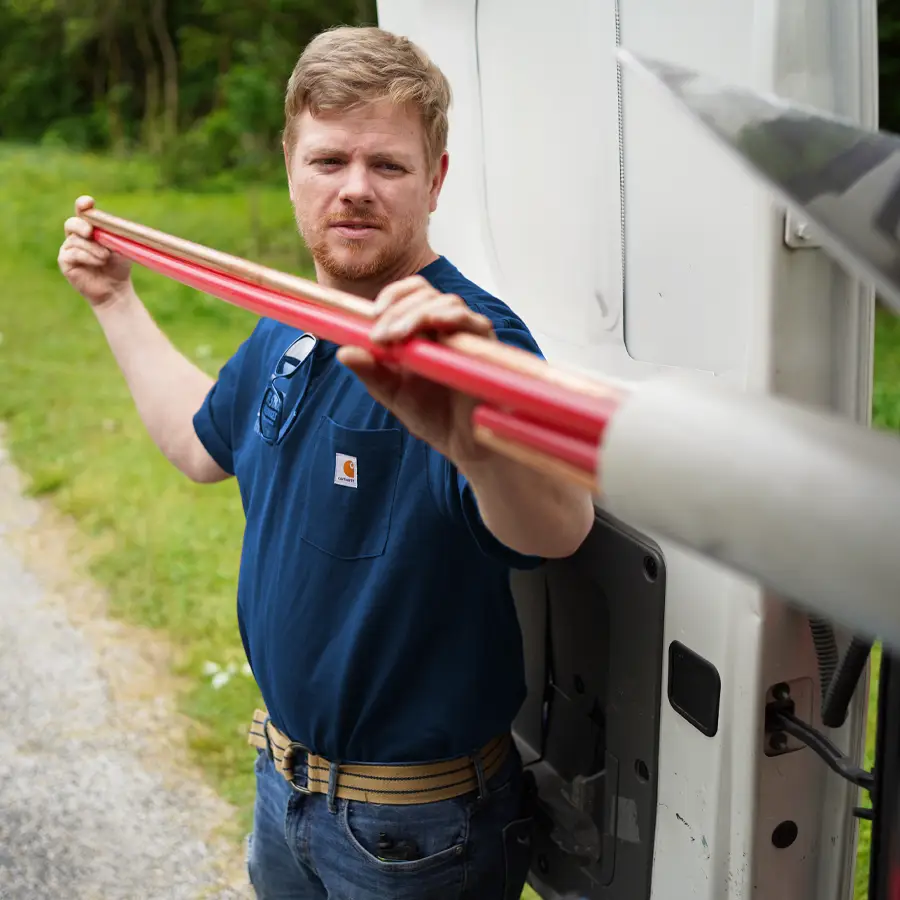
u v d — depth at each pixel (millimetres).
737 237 1289
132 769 3338
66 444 6324
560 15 1662
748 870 1395
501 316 1492
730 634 1344
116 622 4246
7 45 22703
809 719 1364
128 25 20609
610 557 1579
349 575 1583
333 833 1687
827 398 1241
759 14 1150
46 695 3750
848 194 720
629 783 1591
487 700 1645
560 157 1715
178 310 9109
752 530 563
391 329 938
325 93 1529
